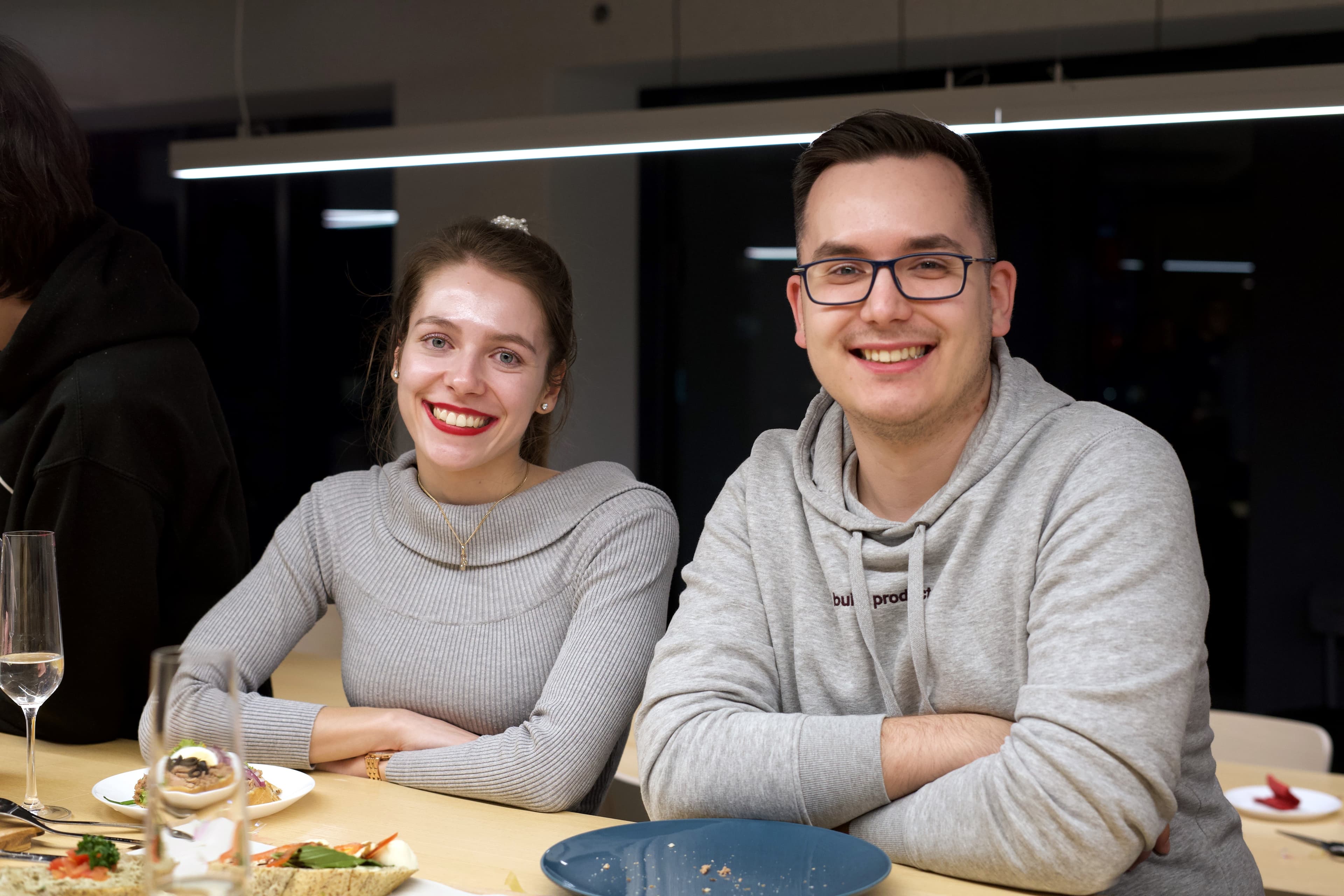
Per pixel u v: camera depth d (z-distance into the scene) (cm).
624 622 157
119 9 550
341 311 597
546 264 173
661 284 541
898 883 112
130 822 125
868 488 141
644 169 537
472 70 500
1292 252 455
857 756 119
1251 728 238
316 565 175
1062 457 126
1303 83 267
